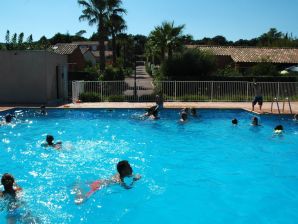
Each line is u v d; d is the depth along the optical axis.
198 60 30.77
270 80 29.34
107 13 38.97
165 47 37.41
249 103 24.05
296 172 10.79
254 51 44.53
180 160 11.98
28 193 8.77
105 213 7.82
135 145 13.90
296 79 29.38
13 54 23.42
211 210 8.03
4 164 11.23
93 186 9.27
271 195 8.91
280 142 14.55
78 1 38.56
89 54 72.25
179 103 23.73
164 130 16.62
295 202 8.49
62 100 25.12
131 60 91.38
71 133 15.88
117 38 68.75
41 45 30.92
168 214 7.85
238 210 8.07
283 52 44.41
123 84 25.23
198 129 16.92
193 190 9.19
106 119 19.28
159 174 10.47
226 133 16.12
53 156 12.12
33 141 14.23
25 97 23.69
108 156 12.29
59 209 7.94
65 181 9.70
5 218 7.49
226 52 43.88
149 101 24.77
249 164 11.59
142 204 8.29
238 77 29.14
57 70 25.83
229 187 9.48
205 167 11.23
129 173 9.75
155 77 34.56
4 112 19.95
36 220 7.41
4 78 23.66
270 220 7.57
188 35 37.91
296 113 19.38
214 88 25.17
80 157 12.07
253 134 15.97
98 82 25.02
